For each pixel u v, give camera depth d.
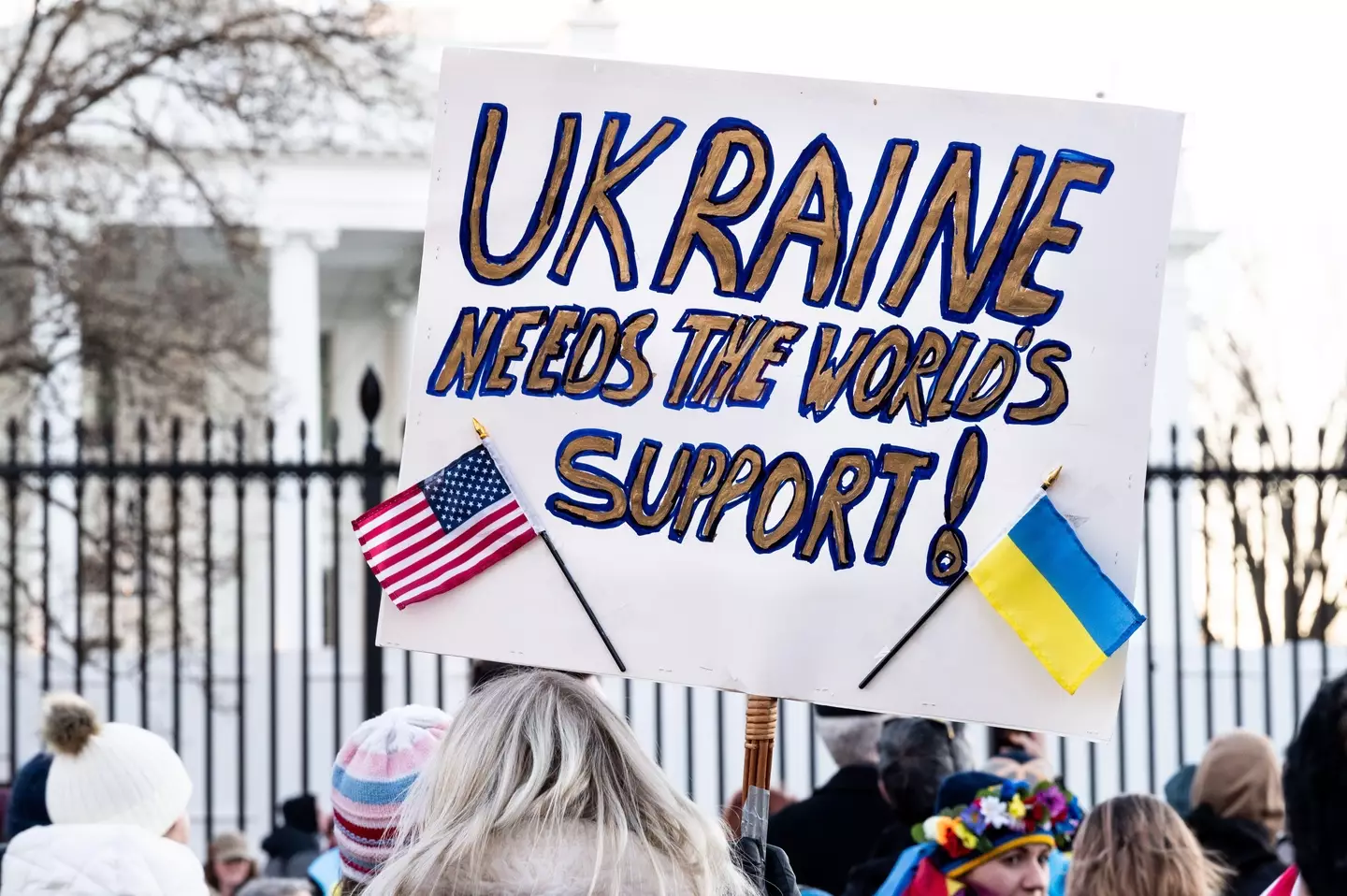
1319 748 1.99
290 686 14.53
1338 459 12.43
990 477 3.17
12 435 8.69
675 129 3.27
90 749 3.71
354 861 2.99
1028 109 3.19
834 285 3.24
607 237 3.28
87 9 12.47
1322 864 1.97
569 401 3.27
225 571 13.97
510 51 3.29
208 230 14.51
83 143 12.77
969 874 4.14
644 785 2.34
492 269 3.30
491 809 2.26
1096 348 3.17
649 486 3.24
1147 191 3.17
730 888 2.38
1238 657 9.34
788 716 13.24
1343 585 19.20
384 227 22.47
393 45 14.18
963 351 3.20
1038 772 5.49
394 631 3.28
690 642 3.21
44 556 8.94
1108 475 3.15
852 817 5.18
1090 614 3.06
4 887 3.27
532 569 3.25
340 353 29.50
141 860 3.31
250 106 13.64
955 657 3.16
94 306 13.12
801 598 3.20
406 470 3.29
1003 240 3.20
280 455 20.91
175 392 15.53
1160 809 3.86
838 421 3.22
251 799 14.20
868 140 3.24
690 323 3.26
